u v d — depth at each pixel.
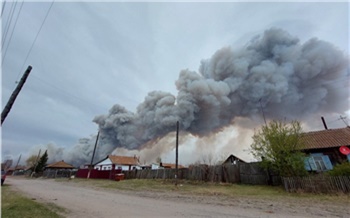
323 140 18.03
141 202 9.38
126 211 7.13
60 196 11.62
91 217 6.15
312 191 11.45
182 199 10.33
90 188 17.45
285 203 8.64
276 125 14.54
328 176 11.55
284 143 13.81
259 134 15.19
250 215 6.46
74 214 6.54
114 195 12.34
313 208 7.51
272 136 14.18
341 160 16.19
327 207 7.66
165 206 8.21
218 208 7.70
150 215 6.46
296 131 14.20
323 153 17.38
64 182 26.47
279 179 15.16
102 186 19.27
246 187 15.10
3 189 14.13
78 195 12.29
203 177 20.56
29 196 11.01
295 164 13.22
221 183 17.86
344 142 16.80
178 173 23.27
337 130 18.95
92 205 8.45
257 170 16.81
